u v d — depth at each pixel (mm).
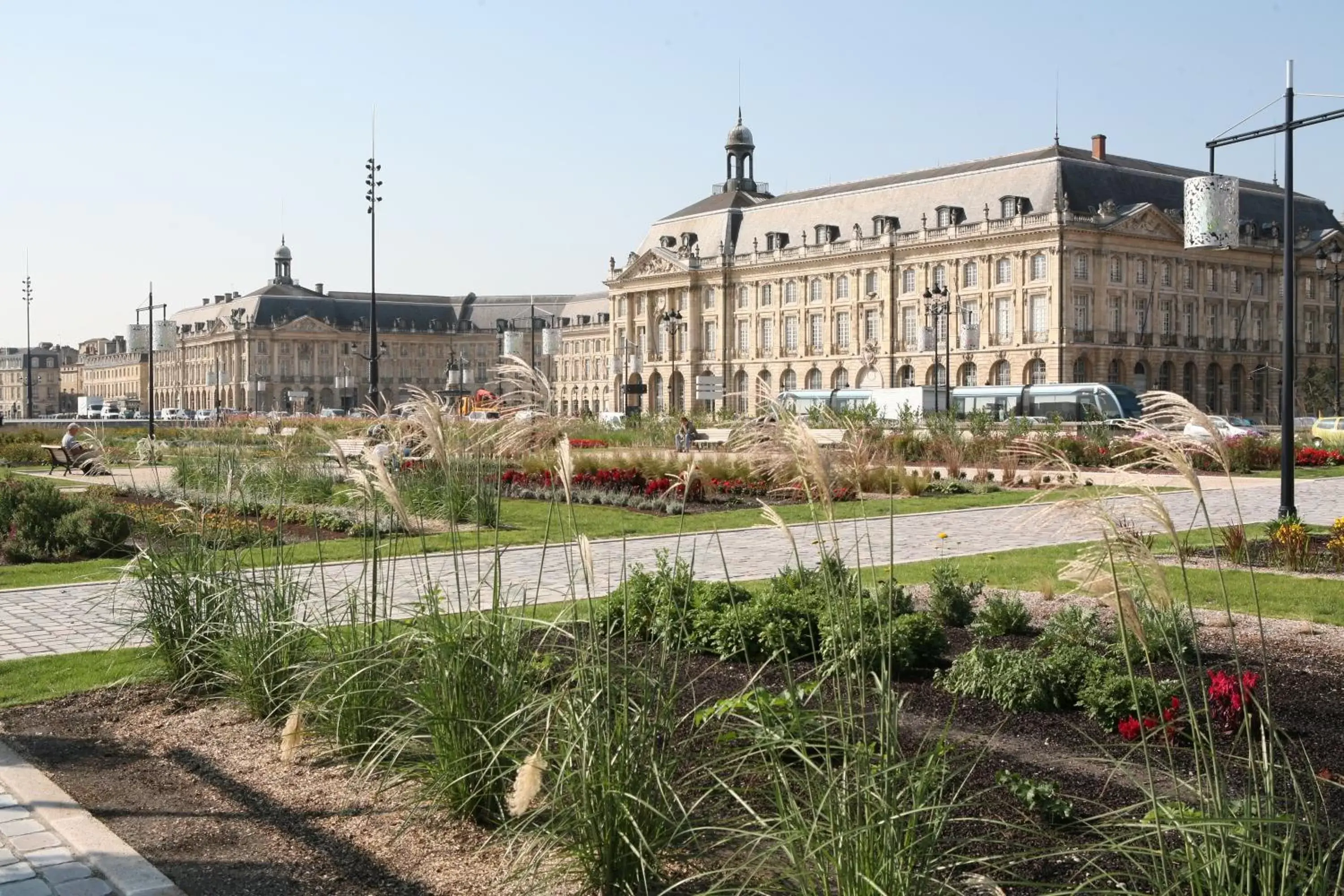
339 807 7336
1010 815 6707
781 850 5902
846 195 113188
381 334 192250
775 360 116625
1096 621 10500
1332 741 7969
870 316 107938
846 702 7059
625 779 5871
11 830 7086
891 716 5434
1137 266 96938
